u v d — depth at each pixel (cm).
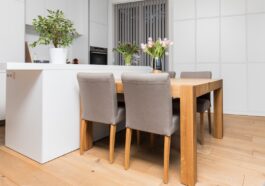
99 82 194
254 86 409
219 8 425
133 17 530
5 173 180
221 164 198
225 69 428
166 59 483
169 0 480
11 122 231
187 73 344
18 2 359
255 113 411
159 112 165
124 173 182
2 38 339
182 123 164
